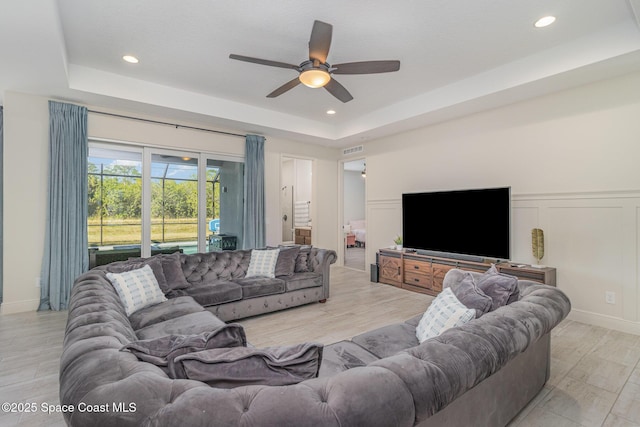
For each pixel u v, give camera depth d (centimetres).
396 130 523
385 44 301
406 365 99
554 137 355
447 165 467
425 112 427
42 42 258
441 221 447
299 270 411
